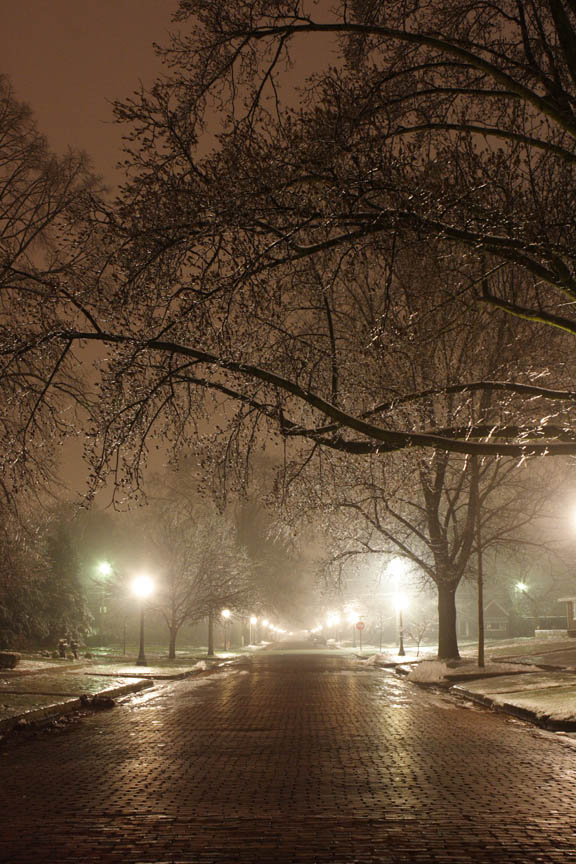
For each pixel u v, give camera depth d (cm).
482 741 1389
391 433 1138
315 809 843
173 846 700
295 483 1335
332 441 1218
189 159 1052
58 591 6059
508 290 1498
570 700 1892
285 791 941
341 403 1270
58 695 2123
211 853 676
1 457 1233
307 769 1096
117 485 1108
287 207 1047
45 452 1541
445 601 3694
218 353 1100
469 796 907
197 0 1103
